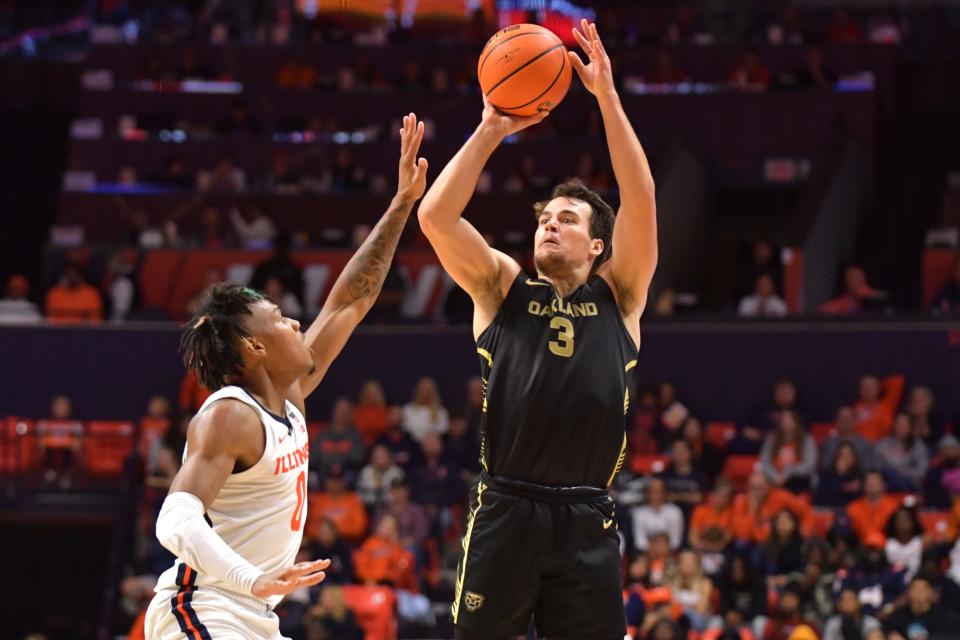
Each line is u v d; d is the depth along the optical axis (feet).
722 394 54.03
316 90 72.28
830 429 52.65
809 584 40.96
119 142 69.77
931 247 62.39
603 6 80.79
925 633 40.06
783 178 70.03
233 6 80.59
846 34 75.05
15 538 56.13
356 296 18.24
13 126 82.38
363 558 43.42
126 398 55.36
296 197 64.95
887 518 43.04
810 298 60.44
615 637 16.80
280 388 16.39
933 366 53.01
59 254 61.21
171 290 60.23
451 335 55.26
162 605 15.47
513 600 16.66
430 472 47.34
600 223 17.80
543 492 16.67
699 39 76.43
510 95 16.72
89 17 86.07
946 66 76.95
